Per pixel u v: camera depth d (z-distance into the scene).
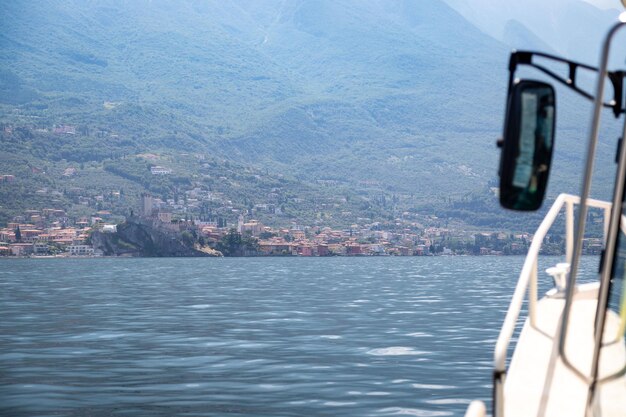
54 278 91.81
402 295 52.03
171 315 36.44
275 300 47.59
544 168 3.54
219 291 59.69
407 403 14.34
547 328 6.45
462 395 15.07
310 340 25.17
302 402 14.61
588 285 7.12
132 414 13.63
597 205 6.57
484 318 32.94
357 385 16.38
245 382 17.02
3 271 123.62
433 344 23.62
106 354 22.09
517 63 3.74
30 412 13.83
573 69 3.76
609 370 4.46
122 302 46.78
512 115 3.52
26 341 25.61
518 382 5.86
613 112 3.84
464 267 139.62
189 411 13.91
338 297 50.28
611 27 3.47
